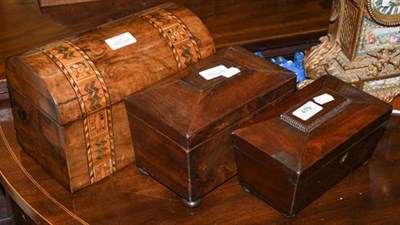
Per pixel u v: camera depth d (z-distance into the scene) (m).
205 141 0.84
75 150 0.88
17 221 1.13
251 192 0.91
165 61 0.96
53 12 1.30
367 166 0.97
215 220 0.88
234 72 0.93
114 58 0.91
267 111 0.91
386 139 1.03
